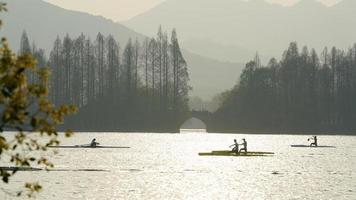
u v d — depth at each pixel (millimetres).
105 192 137500
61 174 170125
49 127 35688
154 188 147750
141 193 138875
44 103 35656
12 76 34938
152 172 186750
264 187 152750
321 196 136875
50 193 131250
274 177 177250
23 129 35812
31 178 156250
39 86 35469
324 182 165125
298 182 164875
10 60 35125
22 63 35219
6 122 35188
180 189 147250
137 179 165875
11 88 34781
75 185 146375
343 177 180250
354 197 135125
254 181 166125
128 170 190875
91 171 183125
